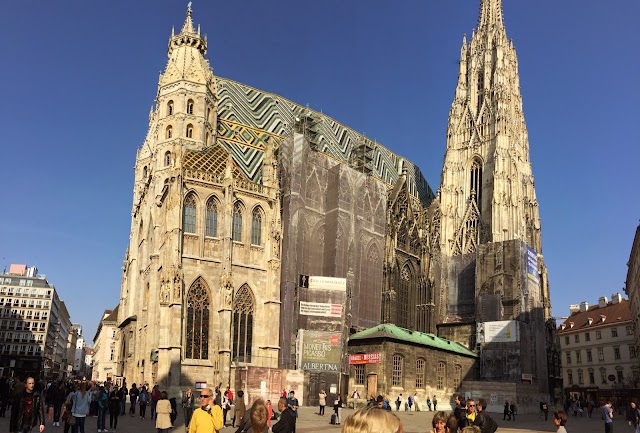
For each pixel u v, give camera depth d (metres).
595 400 145.88
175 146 80.00
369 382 83.88
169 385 71.56
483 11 138.88
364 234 98.69
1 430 38.78
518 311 105.19
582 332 157.12
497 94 127.00
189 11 98.19
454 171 130.38
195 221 79.50
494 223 118.12
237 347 79.25
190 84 91.69
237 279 81.00
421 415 75.44
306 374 78.56
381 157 130.00
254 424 13.72
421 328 111.38
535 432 54.53
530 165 131.25
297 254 88.06
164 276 74.62
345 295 86.12
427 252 113.94
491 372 103.44
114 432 41.31
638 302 125.31
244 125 101.69
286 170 91.31
